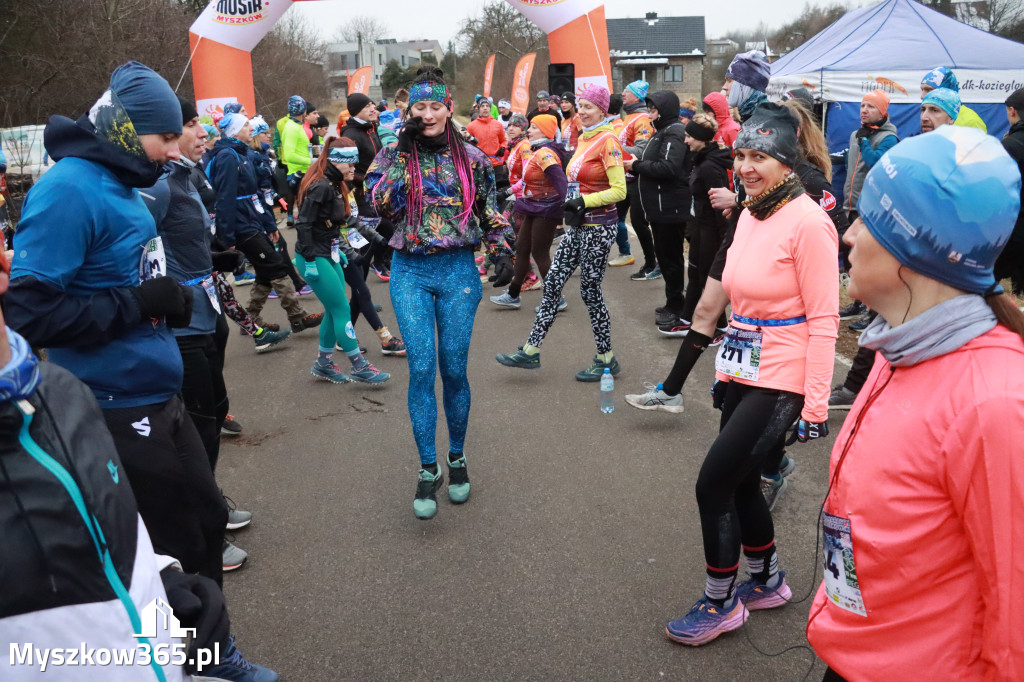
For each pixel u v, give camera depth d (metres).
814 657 2.71
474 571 3.33
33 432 1.08
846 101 12.37
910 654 1.37
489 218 3.83
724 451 2.64
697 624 2.78
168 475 2.40
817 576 3.18
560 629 2.92
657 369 5.89
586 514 3.78
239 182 6.33
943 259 1.26
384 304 8.31
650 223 6.61
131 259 2.36
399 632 2.94
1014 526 1.18
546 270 7.39
